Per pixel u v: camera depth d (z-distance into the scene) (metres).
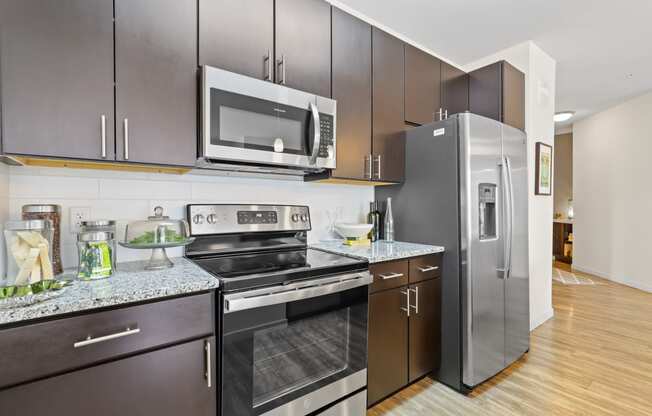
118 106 1.18
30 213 1.17
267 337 1.27
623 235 4.66
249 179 1.90
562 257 6.43
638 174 4.46
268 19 1.57
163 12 1.28
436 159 2.08
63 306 0.88
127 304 0.99
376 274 1.71
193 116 1.35
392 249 1.94
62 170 1.35
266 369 1.26
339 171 1.88
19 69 1.01
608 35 2.78
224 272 1.30
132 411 0.99
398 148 2.21
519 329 2.31
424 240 2.14
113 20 1.17
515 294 2.26
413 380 1.90
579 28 2.65
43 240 1.08
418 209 2.19
